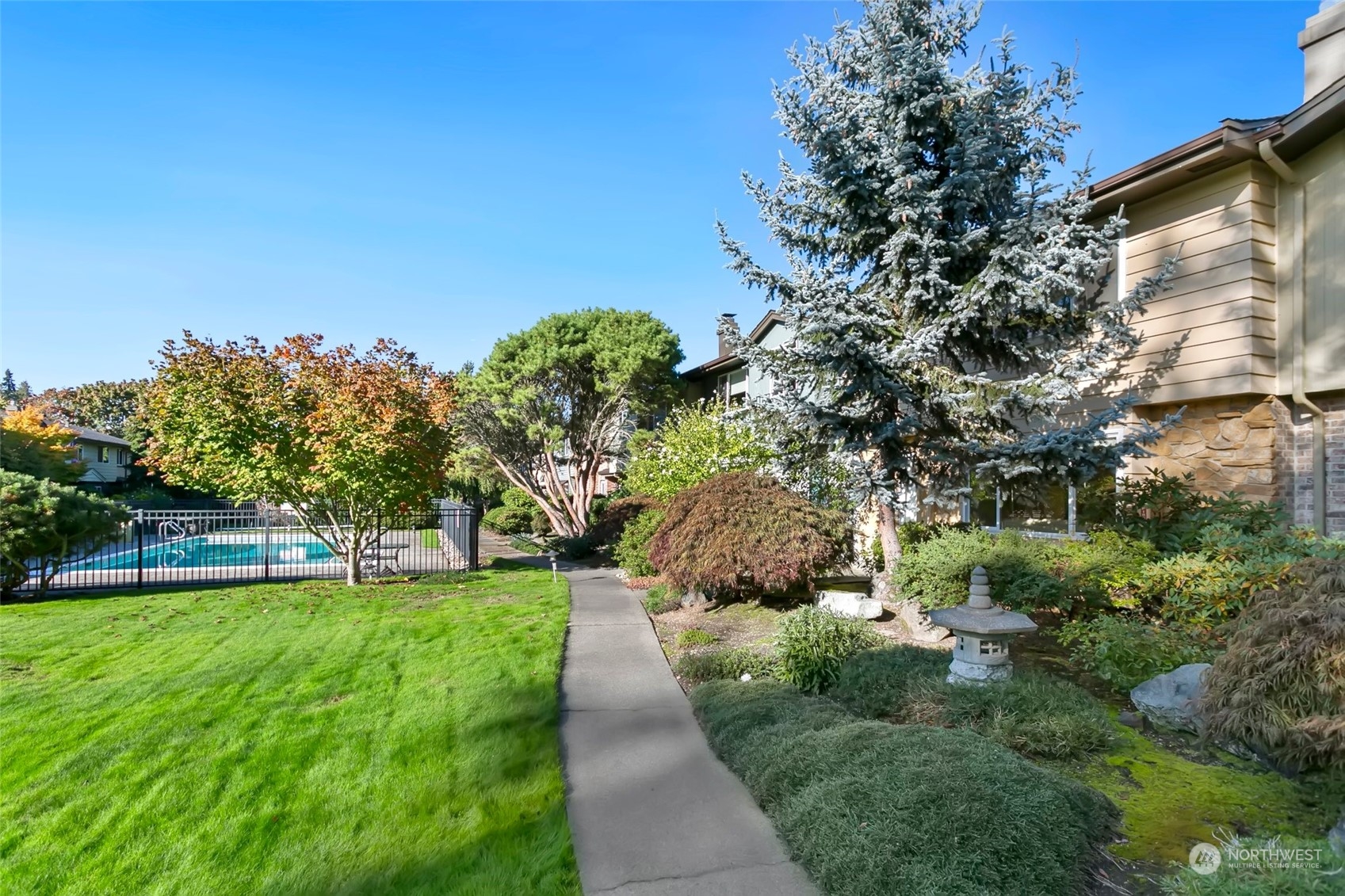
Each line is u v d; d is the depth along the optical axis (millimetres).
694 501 8789
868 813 2957
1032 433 7453
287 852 3217
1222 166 6664
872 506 9062
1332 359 6207
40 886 3002
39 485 9977
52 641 7184
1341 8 6680
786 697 4891
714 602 8922
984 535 7148
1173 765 3803
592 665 6254
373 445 10281
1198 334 6895
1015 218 6965
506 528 21922
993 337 7426
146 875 3068
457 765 4102
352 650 6707
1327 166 6258
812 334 7086
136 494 32344
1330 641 3145
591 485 20125
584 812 3516
